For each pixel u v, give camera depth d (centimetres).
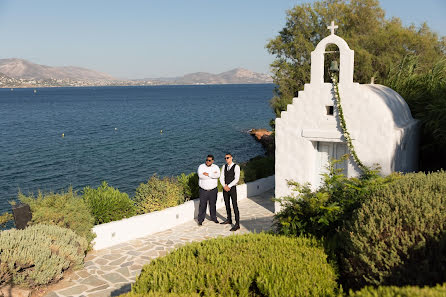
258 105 11519
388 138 1059
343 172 1170
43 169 3206
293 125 1210
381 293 366
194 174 1387
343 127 1113
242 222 1190
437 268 419
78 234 887
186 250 603
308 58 2973
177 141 4684
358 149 1105
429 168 1453
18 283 670
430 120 1343
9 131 5697
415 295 338
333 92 1133
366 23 3017
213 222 1195
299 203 714
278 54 3125
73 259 784
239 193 1481
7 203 2348
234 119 7312
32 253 695
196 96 18975
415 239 453
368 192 685
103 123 6769
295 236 669
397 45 2744
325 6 3052
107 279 767
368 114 1082
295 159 1219
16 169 3206
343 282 532
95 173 3066
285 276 485
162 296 449
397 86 1644
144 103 13388
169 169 3197
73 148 4200
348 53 1093
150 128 5988
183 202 1316
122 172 3103
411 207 486
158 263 561
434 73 1591
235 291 487
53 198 908
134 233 1040
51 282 728
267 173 1731
